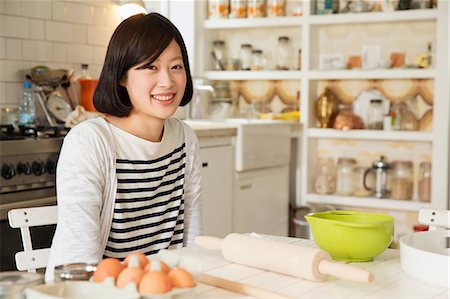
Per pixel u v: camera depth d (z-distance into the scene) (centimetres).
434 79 404
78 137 169
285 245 139
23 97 339
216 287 131
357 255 150
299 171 437
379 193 417
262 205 404
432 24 411
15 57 343
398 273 141
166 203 189
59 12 365
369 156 436
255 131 385
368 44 428
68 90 369
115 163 173
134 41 167
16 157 279
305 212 416
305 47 427
